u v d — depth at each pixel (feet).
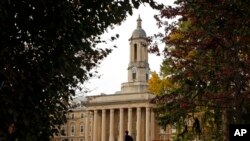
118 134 395.34
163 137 360.28
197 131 80.18
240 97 59.77
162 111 80.94
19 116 31.32
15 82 31.78
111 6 35.12
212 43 59.72
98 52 47.98
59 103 37.63
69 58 34.91
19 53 33.06
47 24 33.17
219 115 75.61
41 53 33.60
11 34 32.48
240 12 50.70
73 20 34.09
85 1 34.65
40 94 33.19
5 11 29.53
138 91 408.26
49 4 32.71
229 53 59.36
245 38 55.83
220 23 54.34
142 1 34.73
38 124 33.06
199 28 62.23
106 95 400.06
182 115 75.36
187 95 69.67
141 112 381.40
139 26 428.97
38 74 32.91
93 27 35.68
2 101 31.07
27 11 32.71
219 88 65.82
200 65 67.05
